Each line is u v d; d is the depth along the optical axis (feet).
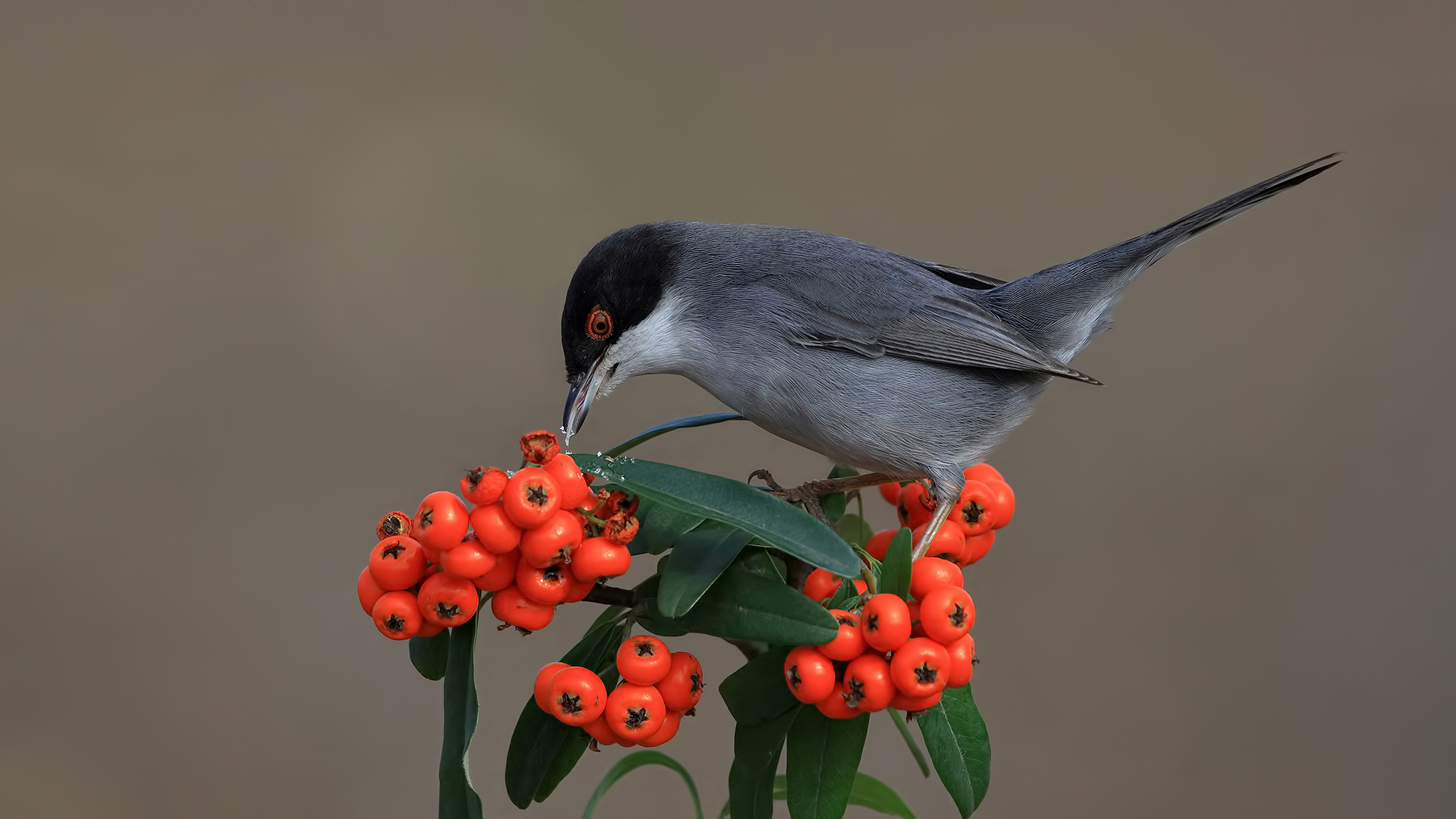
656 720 9.45
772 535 9.45
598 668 9.51
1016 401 9.78
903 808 9.63
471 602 9.43
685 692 9.45
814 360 9.75
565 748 9.50
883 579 9.46
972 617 9.44
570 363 9.75
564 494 9.43
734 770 9.50
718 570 9.46
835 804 9.47
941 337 9.75
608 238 9.76
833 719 9.48
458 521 9.42
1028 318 9.81
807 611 9.45
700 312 9.75
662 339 9.76
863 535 9.69
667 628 9.49
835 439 9.76
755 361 9.75
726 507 9.46
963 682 9.45
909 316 9.75
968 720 9.51
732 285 9.75
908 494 9.75
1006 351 9.75
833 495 9.73
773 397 9.76
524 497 9.41
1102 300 9.82
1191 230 9.79
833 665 9.46
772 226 9.81
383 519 9.47
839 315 9.75
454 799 9.45
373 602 9.46
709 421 9.60
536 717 9.50
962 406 9.76
